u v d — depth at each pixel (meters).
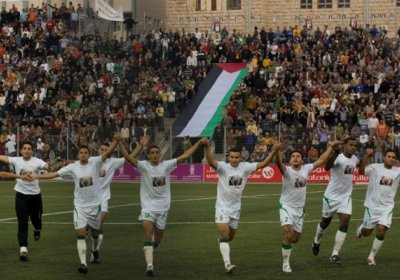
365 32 63.28
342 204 20.81
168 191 19.64
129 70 61.69
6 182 50.84
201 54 62.44
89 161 19.86
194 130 52.97
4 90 59.81
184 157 19.64
